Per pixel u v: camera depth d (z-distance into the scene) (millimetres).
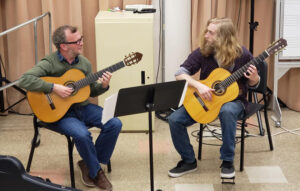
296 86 4156
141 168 3107
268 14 3988
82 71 2896
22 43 3928
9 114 4195
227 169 2807
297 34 3812
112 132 2846
